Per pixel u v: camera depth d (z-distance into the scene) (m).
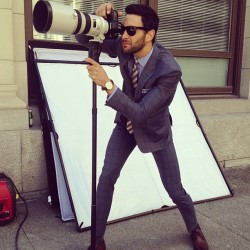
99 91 3.73
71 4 4.07
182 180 3.73
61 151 3.24
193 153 3.99
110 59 4.04
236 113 5.04
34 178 3.53
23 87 3.59
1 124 3.36
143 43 2.17
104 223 2.50
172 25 4.80
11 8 3.33
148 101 2.12
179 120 4.11
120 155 2.48
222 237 2.98
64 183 3.21
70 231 2.95
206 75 5.18
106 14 2.15
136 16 2.13
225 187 3.91
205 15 5.04
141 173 3.52
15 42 3.48
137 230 3.02
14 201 3.00
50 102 3.42
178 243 2.85
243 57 5.22
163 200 3.45
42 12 1.88
